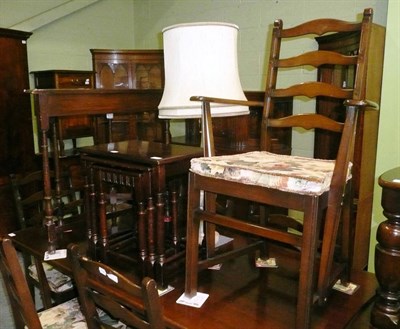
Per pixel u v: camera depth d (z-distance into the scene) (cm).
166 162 132
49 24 341
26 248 175
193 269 129
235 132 257
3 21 312
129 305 102
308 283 104
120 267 148
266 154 147
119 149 153
